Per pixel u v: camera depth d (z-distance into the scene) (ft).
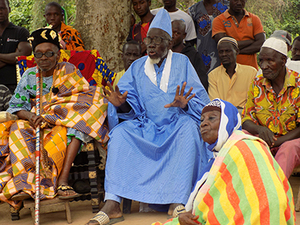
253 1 44.01
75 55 16.52
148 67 14.67
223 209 7.25
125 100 13.91
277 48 13.61
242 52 20.21
